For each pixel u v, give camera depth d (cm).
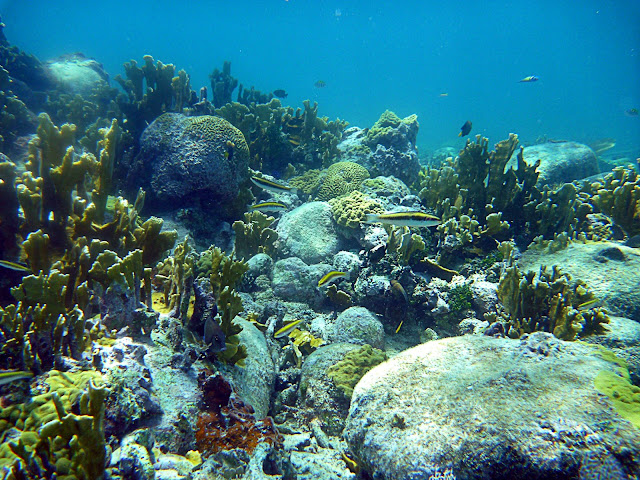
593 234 713
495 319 518
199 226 749
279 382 435
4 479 157
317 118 1234
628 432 194
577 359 262
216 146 744
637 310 496
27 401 196
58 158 392
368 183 886
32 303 240
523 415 220
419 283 589
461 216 691
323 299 627
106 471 172
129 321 293
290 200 925
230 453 226
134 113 920
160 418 240
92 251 312
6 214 340
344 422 389
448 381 272
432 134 7256
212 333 304
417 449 234
